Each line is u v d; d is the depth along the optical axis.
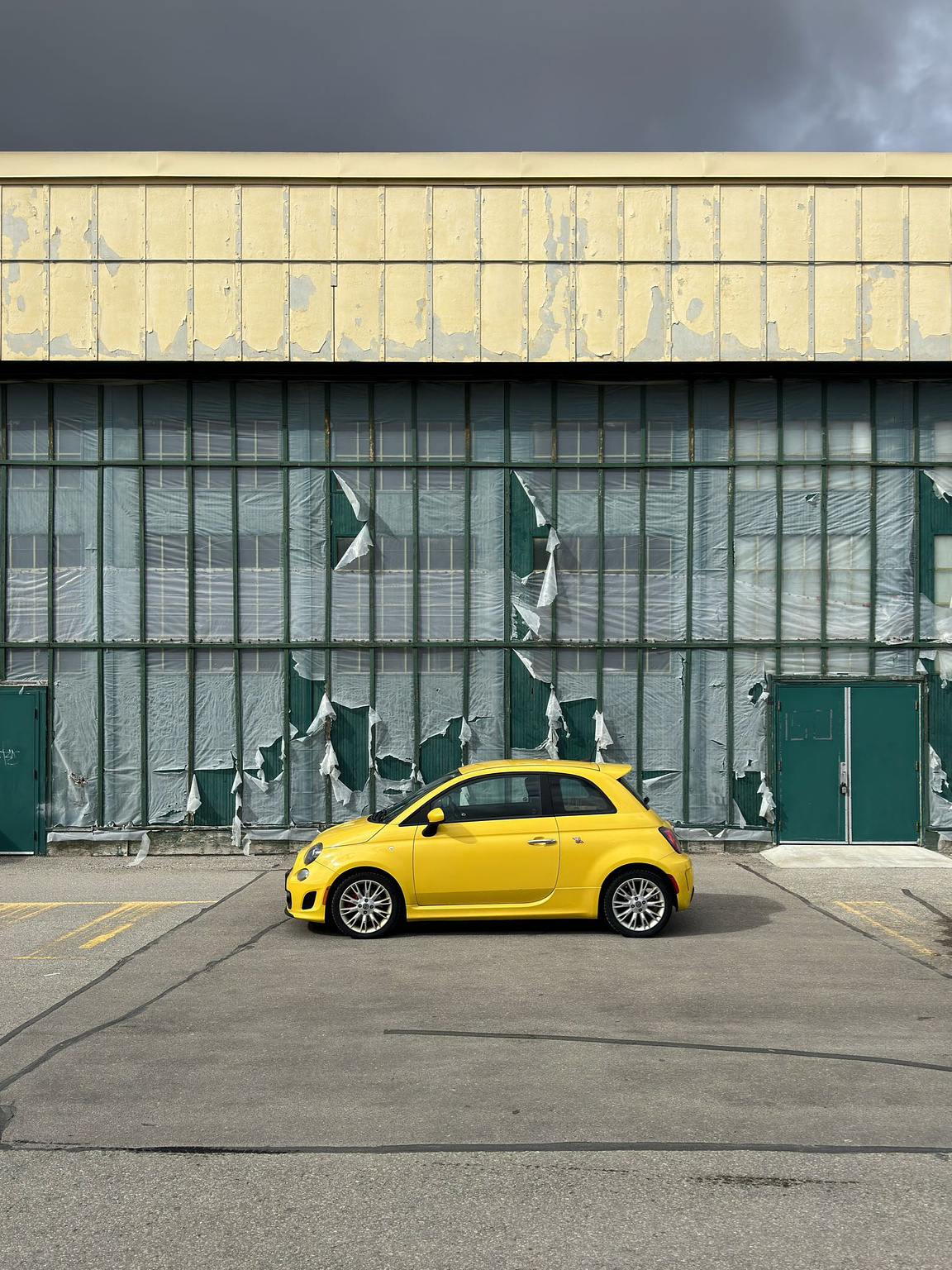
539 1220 4.54
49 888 14.12
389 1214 4.62
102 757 16.95
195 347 16.67
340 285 16.69
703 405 16.97
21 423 16.98
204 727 16.98
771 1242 4.34
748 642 16.84
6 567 16.98
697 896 13.09
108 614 17.00
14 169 16.70
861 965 9.30
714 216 16.62
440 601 16.98
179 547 17.03
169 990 8.54
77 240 16.75
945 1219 4.54
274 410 17.00
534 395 16.97
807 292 16.58
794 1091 6.11
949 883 14.12
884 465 16.88
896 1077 6.36
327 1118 5.75
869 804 16.77
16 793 17.00
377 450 17.02
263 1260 4.24
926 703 16.80
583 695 16.94
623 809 10.77
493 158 16.67
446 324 16.64
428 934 10.68
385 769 16.92
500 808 10.70
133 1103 6.01
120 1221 4.59
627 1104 5.92
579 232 16.64
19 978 8.98
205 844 16.91
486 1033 7.29
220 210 16.73
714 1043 7.05
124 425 17.00
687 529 16.94
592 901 10.52
